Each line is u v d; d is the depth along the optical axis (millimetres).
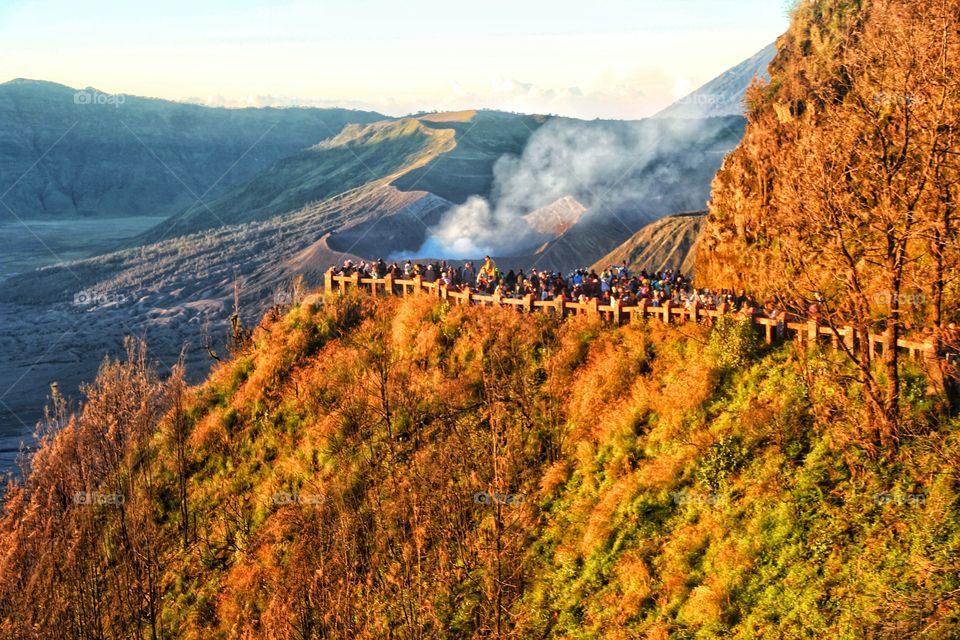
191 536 29391
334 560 24578
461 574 23297
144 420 34312
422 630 22281
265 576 26062
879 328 23422
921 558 17812
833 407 22203
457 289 33250
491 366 28438
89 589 27484
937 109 19844
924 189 21656
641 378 26359
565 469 25078
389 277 35594
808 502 20406
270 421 31984
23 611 28125
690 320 27344
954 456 19031
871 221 21281
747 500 21203
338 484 27016
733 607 19109
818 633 17719
